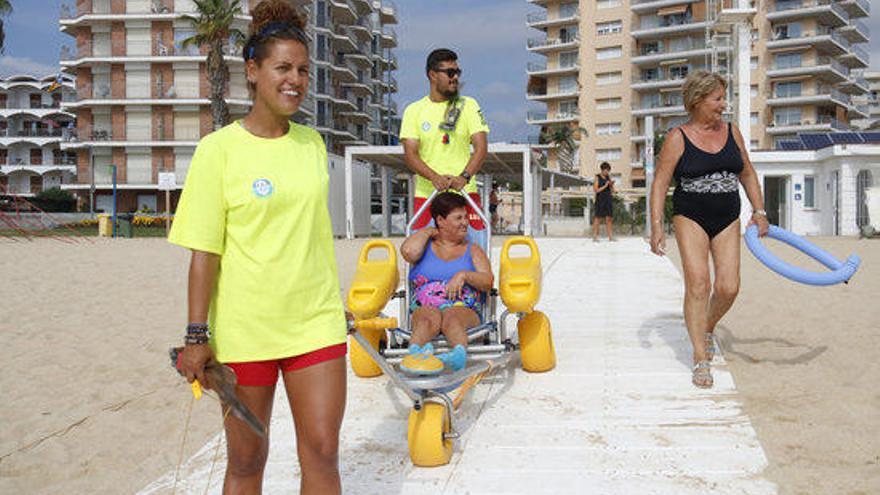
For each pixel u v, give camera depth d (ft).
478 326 16.43
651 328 23.43
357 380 18.61
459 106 18.33
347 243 72.79
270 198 8.44
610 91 255.91
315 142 9.13
